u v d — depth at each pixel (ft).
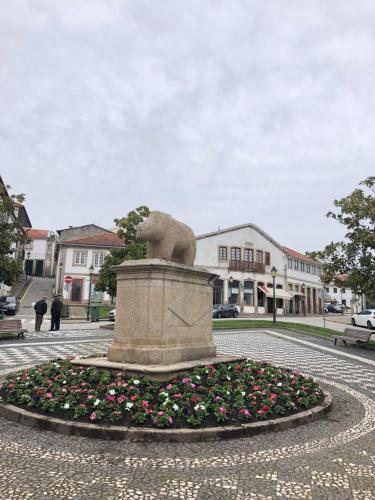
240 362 26.76
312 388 23.02
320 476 13.12
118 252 76.33
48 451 14.44
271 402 19.03
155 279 22.74
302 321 113.39
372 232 51.60
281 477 12.96
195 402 17.90
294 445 15.87
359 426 18.85
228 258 142.72
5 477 12.40
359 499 11.69
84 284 142.72
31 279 185.68
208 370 22.08
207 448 15.15
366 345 53.93
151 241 24.62
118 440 15.60
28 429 16.70
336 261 55.16
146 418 16.49
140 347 22.35
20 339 52.70
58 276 147.33
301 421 18.69
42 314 64.95
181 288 24.32
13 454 14.14
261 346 51.78
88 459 13.82
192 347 24.79
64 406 17.46
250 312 143.64
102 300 142.92
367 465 14.12
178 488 11.98
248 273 145.28
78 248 144.15
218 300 139.33
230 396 19.34
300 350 48.73
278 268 156.66
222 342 55.57
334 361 40.60
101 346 46.70
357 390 27.22
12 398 19.20
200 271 25.70
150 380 19.92
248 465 13.78
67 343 49.42
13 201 62.95
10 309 103.60
